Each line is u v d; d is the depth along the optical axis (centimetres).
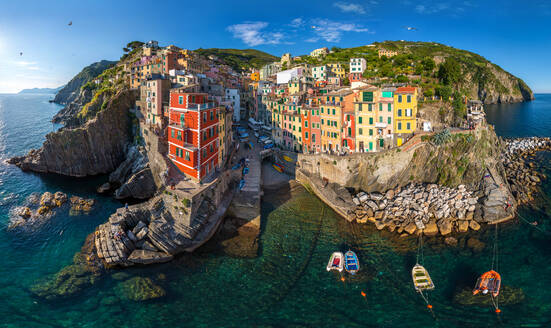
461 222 5375
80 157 8494
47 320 3384
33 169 8694
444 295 3825
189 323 3366
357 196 6297
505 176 6925
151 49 13500
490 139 7538
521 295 3791
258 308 3600
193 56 13200
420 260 4488
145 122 8544
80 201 6481
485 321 3431
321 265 4388
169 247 4522
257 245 4859
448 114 8700
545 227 5247
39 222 5647
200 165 5453
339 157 6688
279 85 12094
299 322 3403
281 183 7281
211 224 5116
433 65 12812
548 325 3347
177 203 4928
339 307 3634
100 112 8675
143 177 6931
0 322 3328
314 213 5919
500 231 5184
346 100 7062
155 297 3725
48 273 4219
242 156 8312
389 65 14400
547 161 8269
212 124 6022
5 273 4184
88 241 4934
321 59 18312
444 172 6444
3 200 6619
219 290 3884
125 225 4909
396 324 3406
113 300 3678
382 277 4138
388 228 5372
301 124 8306
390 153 6462
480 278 3991
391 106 6538
